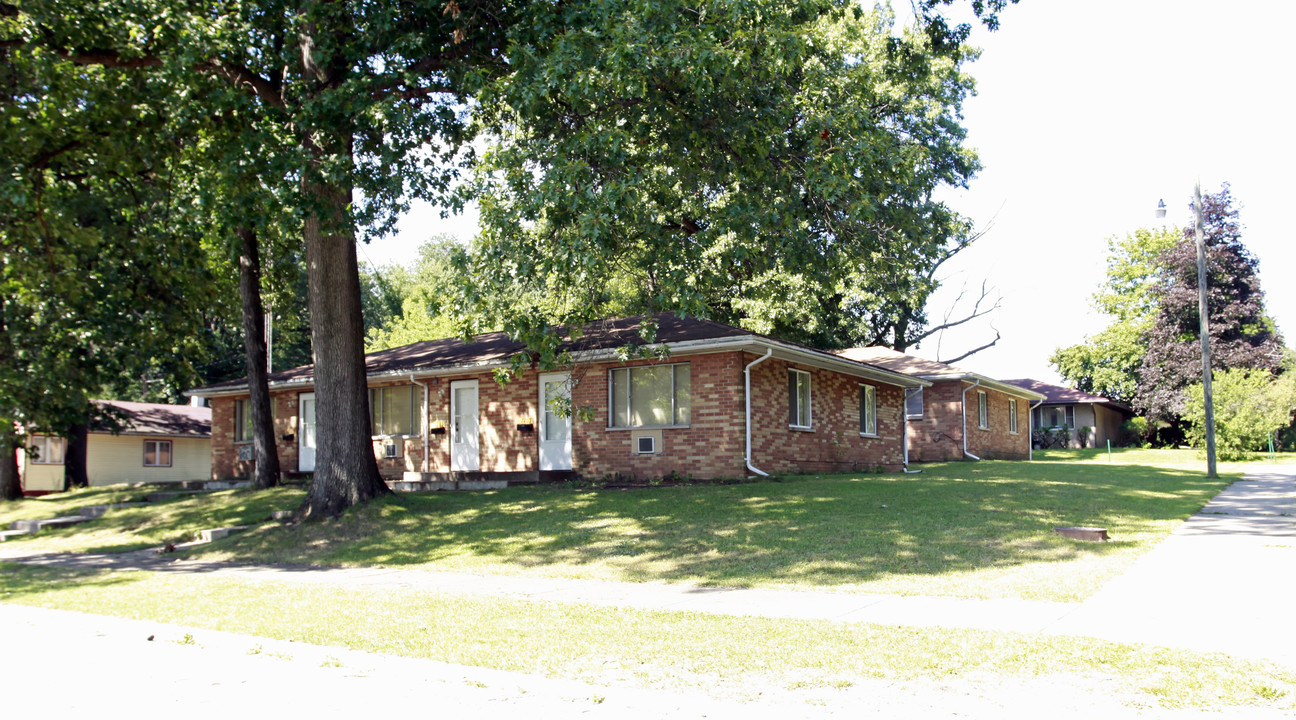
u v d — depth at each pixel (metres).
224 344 41.09
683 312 12.88
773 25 12.98
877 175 14.38
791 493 15.50
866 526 12.16
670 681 5.51
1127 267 57.00
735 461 17.98
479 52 14.89
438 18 14.30
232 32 13.50
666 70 12.27
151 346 21.38
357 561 12.79
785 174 14.16
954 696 5.02
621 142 12.32
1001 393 36.22
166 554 14.95
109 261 18.95
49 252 16.59
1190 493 16.89
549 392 20.48
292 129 13.99
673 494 15.95
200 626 7.78
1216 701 4.75
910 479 18.55
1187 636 6.25
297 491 19.22
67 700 5.70
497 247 12.76
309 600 9.24
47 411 19.19
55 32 14.26
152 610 8.90
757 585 9.36
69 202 17.27
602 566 11.03
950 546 10.73
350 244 16.20
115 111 15.33
